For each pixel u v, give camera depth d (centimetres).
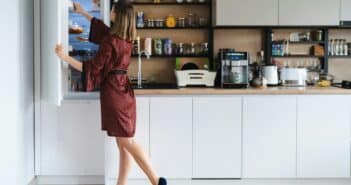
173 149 407
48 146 425
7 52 344
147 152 407
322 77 484
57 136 424
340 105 409
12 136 358
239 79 435
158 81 507
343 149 411
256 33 505
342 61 511
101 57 357
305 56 503
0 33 328
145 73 508
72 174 427
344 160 412
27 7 400
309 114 408
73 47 436
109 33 371
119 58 364
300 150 410
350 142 410
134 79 503
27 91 401
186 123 406
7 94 345
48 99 400
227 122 407
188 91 403
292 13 464
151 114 405
